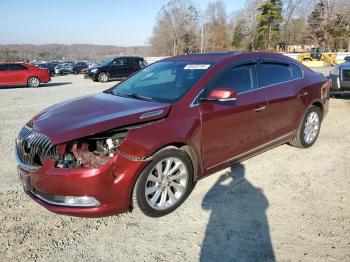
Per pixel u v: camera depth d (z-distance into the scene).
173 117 3.42
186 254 2.88
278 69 4.76
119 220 3.41
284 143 5.12
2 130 7.02
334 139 5.94
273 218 3.38
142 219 3.42
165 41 79.75
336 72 9.00
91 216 3.07
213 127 3.74
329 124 7.08
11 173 4.60
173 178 3.49
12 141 6.16
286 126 4.83
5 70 16.70
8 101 11.41
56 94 13.47
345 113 8.18
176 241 3.05
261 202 3.70
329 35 61.25
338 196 3.81
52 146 3.00
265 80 4.47
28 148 3.23
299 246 2.94
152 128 3.24
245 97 4.10
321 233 3.11
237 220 3.36
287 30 71.75
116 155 3.03
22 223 3.36
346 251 2.86
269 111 4.42
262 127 4.39
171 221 3.38
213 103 3.75
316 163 4.80
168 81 4.08
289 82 4.86
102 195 3.01
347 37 60.06
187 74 4.02
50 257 2.87
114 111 3.41
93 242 3.06
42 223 3.37
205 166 3.78
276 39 69.00
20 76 16.91
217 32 77.94
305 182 4.18
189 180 3.64
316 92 5.29
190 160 3.62
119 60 20.66
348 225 3.24
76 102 4.00
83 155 2.99
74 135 2.98
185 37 78.06
